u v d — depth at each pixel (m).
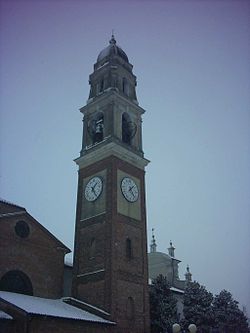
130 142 45.91
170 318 40.69
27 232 38.91
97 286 37.34
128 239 40.22
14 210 40.09
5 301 30.77
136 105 48.22
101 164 43.09
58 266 40.66
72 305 37.56
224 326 46.47
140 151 45.97
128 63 51.50
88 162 44.66
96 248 39.31
